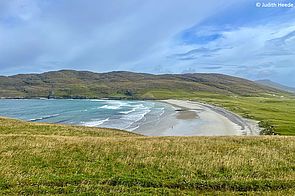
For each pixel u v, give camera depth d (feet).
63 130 139.95
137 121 334.24
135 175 66.39
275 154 81.66
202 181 63.46
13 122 146.30
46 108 557.33
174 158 77.20
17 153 77.66
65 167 70.38
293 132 240.53
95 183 62.03
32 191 56.95
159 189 59.26
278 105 597.93
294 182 63.10
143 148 84.79
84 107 585.22
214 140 97.19
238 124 305.32
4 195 55.01
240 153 82.23
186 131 262.47
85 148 83.76
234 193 58.13
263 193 57.82
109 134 143.84
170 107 575.79
